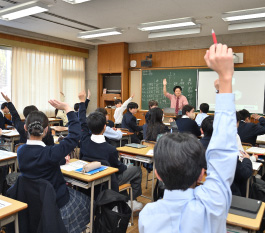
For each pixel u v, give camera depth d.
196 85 7.29
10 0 4.46
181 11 4.87
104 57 8.55
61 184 1.84
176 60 7.56
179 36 7.12
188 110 3.99
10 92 6.93
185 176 0.67
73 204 1.97
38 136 1.69
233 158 0.63
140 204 2.97
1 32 6.36
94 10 4.91
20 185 1.72
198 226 0.64
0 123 4.73
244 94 6.61
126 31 6.63
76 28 6.37
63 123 6.29
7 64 6.88
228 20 4.94
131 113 4.97
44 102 7.62
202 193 0.66
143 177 4.29
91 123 2.39
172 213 0.68
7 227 1.67
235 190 2.09
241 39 6.57
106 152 2.41
